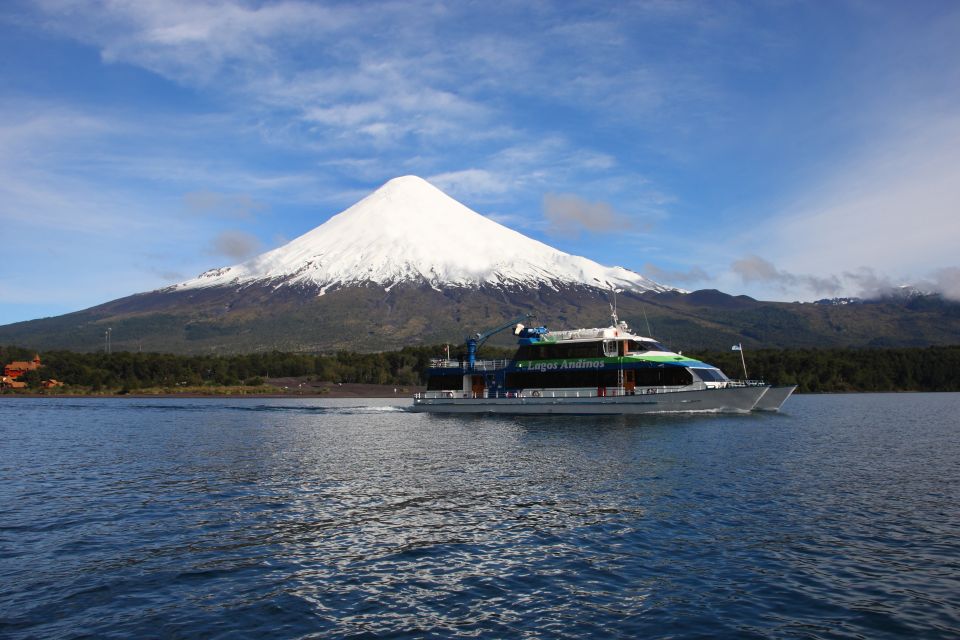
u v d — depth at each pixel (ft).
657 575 63.05
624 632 51.31
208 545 73.67
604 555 69.00
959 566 64.80
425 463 129.80
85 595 58.85
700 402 203.62
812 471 114.73
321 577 63.46
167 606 56.49
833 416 250.16
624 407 207.92
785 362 581.94
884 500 92.12
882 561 66.28
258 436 187.01
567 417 214.69
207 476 117.60
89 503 95.30
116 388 533.96
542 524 81.15
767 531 76.74
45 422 245.24
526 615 54.54
